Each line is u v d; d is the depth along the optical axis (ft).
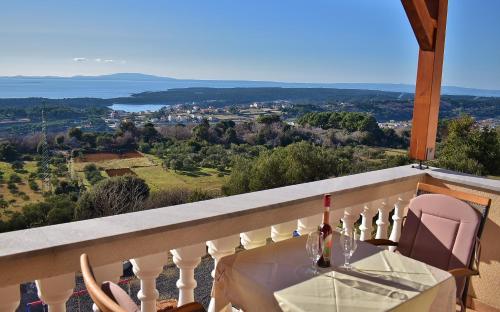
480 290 10.96
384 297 5.61
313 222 9.29
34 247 5.66
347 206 9.89
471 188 11.02
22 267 5.54
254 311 5.89
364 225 10.90
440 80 11.93
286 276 6.13
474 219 8.21
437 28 11.32
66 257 5.85
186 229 7.02
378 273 6.34
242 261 6.60
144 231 6.49
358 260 6.79
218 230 7.48
